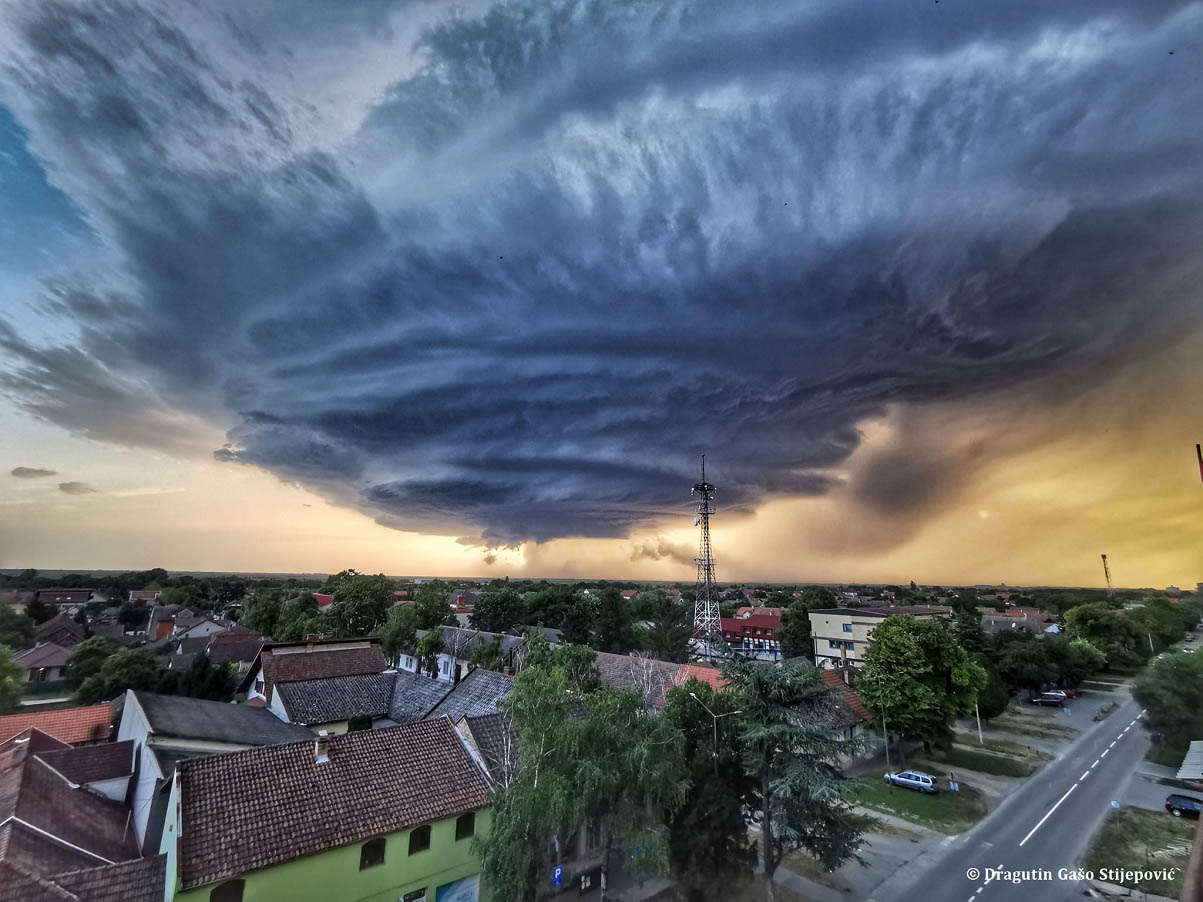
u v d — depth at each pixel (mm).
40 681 78312
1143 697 49094
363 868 22844
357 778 25078
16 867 20250
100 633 122250
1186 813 37562
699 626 89062
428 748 28047
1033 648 77188
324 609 105500
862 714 49844
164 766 28641
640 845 23109
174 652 100625
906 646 48062
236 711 40875
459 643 73250
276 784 23422
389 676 51062
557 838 24719
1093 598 191625
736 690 27906
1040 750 53219
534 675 24328
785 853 27375
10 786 28234
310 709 43719
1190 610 133375
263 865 20297
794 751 25953
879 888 28969
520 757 23375
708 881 26547
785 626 97375
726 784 27328
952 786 42688
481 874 25969
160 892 20453
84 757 32344
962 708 50031
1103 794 41906
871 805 39781
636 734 24609
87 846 26109
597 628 99000
